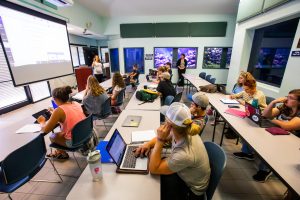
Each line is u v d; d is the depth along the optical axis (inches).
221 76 294.0
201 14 266.4
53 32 128.9
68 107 72.9
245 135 60.9
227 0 210.1
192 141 39.9
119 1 211.5
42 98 198.7
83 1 201.0
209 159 47.2
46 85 205.6
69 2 119.4
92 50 323.6
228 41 276.5
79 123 69.2
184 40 280.8
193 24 271.0
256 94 91.0
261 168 75.3
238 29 191.0
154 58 294.8
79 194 35.4
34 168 55.8
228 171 81.0
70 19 186.5
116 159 43.9
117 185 37.7
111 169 43.1
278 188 70.5
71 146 72.1
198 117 61.2
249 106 75.4
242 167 83.9
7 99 159.9
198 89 148.4
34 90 187.6
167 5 227.9
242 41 182.5
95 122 138.6
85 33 263.4
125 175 40.9
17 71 98.0
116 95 136.3
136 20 278.2
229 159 90.4
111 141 47.5
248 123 72.2
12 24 93.6
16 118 145.7
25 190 69.6
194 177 40.7
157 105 102.3
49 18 124.1
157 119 77.5
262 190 69.7
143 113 86.0
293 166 43.5
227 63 286.8
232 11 250.4
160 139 39.7
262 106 84.6
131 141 57.1
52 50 128.3
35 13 110.3
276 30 158.9
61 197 66.4
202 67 292.7
